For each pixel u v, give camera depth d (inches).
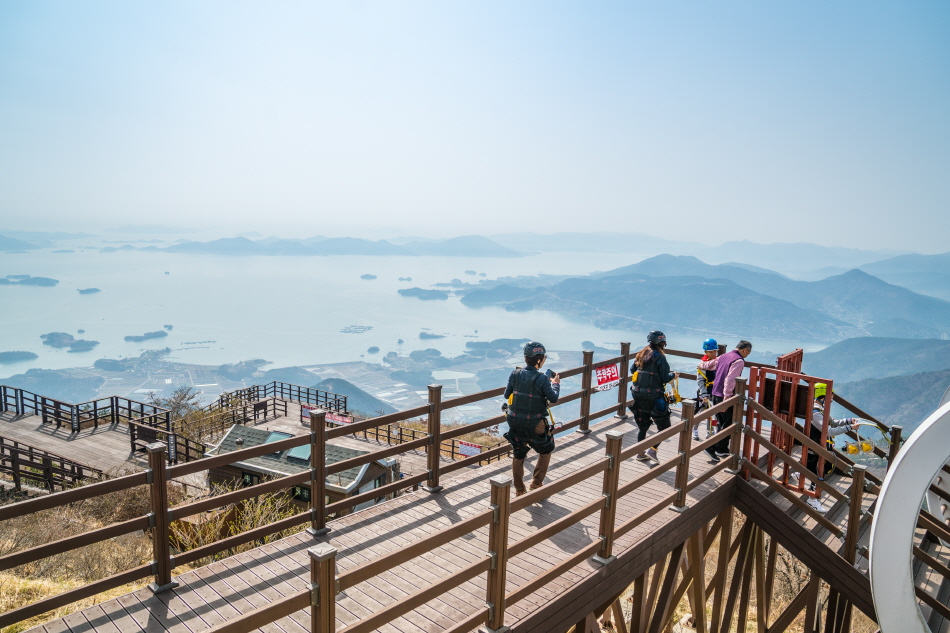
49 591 314.3
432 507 228.7
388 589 173.9
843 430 292.7
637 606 218.2
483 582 181.6
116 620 150.9
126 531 152.6
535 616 164.2
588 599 185.2
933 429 174.6
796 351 307.4
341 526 209.8
